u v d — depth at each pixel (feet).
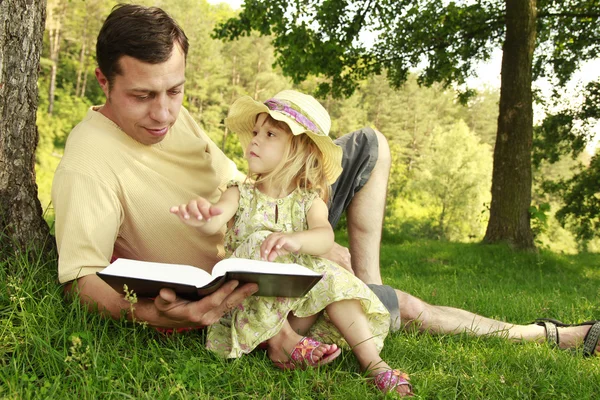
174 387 5.93
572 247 150.41
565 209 64.08
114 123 7.83
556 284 22.27
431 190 173.37
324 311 7.79
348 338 7.31
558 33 46.93
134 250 8.12
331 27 43.55
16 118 8.34
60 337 6.68
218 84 214.07
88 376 5.98
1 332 6.69
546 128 57.00
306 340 7.11
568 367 7.80
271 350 7.31
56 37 184.85
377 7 44.09
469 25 45.91
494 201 39.14
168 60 7.07
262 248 6.86
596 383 7.43
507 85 38.86
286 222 8.05
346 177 10.00
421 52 47.57
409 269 29.07
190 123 9.04
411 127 260.62
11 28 8.14
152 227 7.91
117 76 7.08
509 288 20.02
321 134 8.30
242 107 8.75
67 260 7.08
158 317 6.59
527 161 38.52
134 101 7.23
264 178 8.16
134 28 6.88
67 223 7.11
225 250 8.19
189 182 8.44
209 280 6.13
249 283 6.32
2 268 7.73
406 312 9.09
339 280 7.38
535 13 38.40
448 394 6.80
